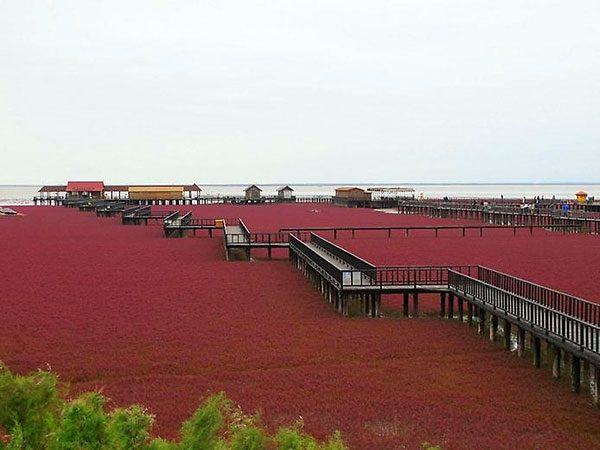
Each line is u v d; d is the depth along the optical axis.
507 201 127.19
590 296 36.41
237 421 14.10
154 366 25.31
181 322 32.19
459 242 65.94
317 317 33.09
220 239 72.06
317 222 94.19
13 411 11.56
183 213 115.00
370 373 24.41
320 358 26.27
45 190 175.12
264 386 23.11
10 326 31.50
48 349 27.58
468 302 31.02
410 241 67.25
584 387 22.55
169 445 11.26
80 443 10.97
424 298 37.44
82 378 24.05
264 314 33.81
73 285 42.56
